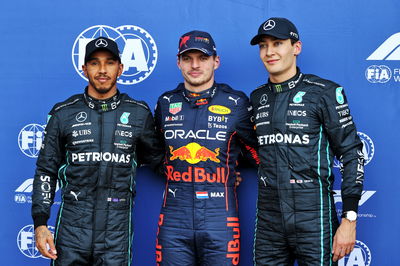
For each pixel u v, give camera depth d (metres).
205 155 4.49
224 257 4.40
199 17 5.31
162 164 4.89
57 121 4.47
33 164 5.41
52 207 5.33
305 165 4.14
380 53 5.17
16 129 5.40
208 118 4.56
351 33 5.19
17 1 5.40
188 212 4.45
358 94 5.18
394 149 5.15
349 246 3.99
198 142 4.51
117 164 4.41
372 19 5.17
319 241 4.10
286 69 4.33
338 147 4.15
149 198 5.33
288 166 4.19
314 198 4.14
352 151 4.10
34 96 5.40
